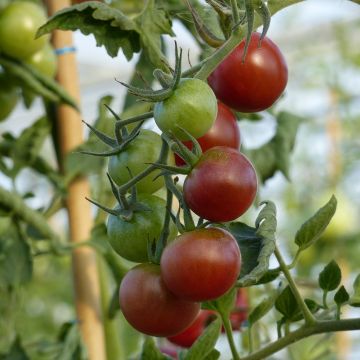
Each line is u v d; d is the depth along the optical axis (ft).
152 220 1.96
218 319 2.12
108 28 2.23
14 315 2.94
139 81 2.87
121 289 1.96
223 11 1.98
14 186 2.89
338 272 2.16
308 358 2.91
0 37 2.85
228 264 1.85
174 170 1.86
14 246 2.82
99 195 2.99
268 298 2.24
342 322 2.08
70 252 2.94
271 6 2.02
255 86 2.02
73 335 2.79
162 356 2.25
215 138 1.99
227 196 1.84
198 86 1.86
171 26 2.31
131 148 1.95
